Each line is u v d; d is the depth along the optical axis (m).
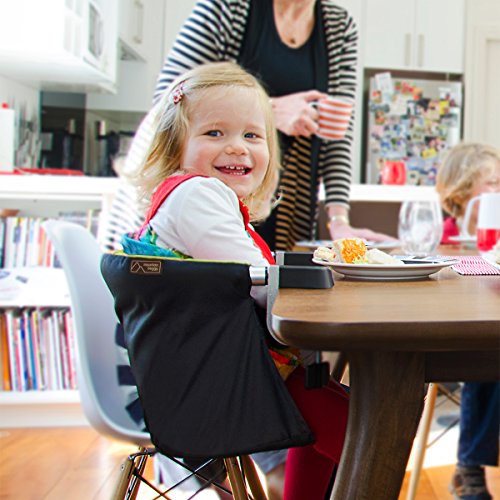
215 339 0.61
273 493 1.23
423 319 0.48
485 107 4.32
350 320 0.47
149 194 1.06
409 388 0.54
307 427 0.61
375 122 4.11
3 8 2.26
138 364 0.62
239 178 1.02
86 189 2.16
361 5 4.09
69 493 1.68
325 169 1.87
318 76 1.76
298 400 0.78
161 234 0.80
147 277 0.61
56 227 1.06
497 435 1.58
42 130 3.28
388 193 2.41
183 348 0.61
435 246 1.38
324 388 0.80
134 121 3.68
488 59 4.32
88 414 0.96
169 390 0.61
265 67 1.67
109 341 1.13
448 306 0.55
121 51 3.46
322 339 0.47
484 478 1.61
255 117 1.03
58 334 2.21
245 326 0.61
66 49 2.34
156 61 3.72
